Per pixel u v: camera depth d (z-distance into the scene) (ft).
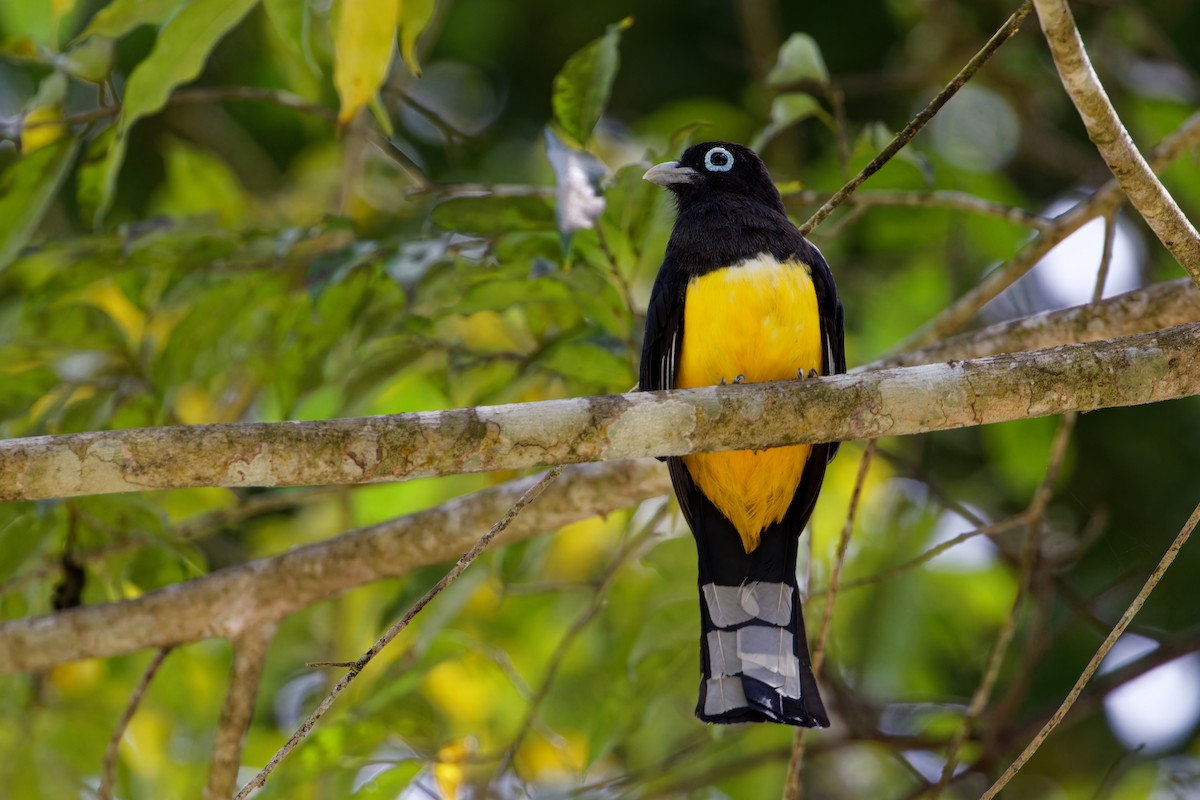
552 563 43.70
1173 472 46.80
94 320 34.65
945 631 44.42
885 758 44.88
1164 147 33.17
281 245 31.99
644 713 35.73
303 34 29.58
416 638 34.45
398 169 49.16
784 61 33.14
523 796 33.42
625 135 52.80
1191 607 46.42
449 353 34.42
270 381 36.50
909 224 44.57
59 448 22.21
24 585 35.09
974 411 23.73
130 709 31.91
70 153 32.53
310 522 45.09
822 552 41.32
